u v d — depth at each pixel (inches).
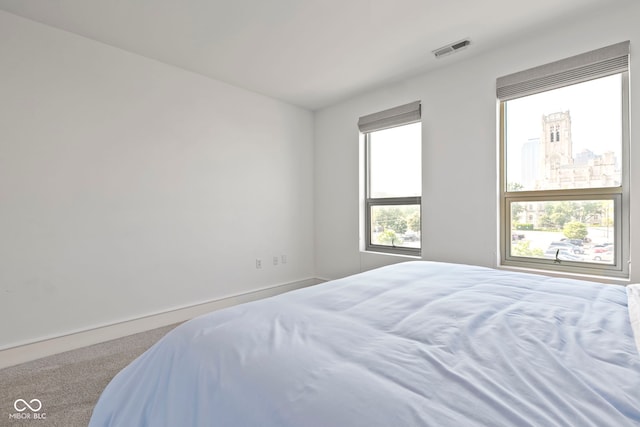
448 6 78.9
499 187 101.3
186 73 112.3
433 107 114.0
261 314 42.8
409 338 35.6
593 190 86.4
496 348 32.4
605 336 35.2
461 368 28.8
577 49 85.0
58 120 86.7
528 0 76.9
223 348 33.9
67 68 88.0
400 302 47.6
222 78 119.6
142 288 102.1
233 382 29.1
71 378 72.9
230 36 91.4
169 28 87.1
